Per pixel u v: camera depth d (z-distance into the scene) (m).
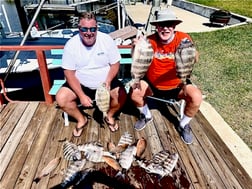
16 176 2.20
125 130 2.83
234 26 8.53
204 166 2.33
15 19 7.20
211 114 3.41
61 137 2.70
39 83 4.54
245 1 13.68
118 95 2.58
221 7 12.07
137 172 2.24
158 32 2.39
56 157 2.41
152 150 2.52
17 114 3.09
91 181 2.15
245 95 4.23
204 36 7.77
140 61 2.20
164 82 2.65
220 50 6.42
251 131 3.31
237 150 2.74
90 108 3.20
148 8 14.51
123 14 6.62
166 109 3.24
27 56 4.67
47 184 2.12
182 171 2.27
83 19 2.24
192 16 11.66
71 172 2.22
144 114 2.85
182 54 2.14
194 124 2.96
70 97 2.51
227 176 2.23
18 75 4.32
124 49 3.11
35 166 2.31
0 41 5.15
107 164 2.32
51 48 2.91
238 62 5.62
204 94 4.26
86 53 2.42
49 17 6.80
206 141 2.67
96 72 2.55
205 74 5.05
